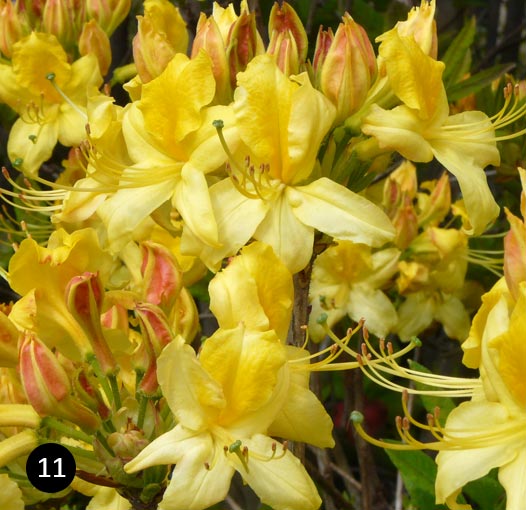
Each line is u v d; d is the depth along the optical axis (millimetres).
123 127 206
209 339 169
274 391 172
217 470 164
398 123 197
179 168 199
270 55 190
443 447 165
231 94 202
